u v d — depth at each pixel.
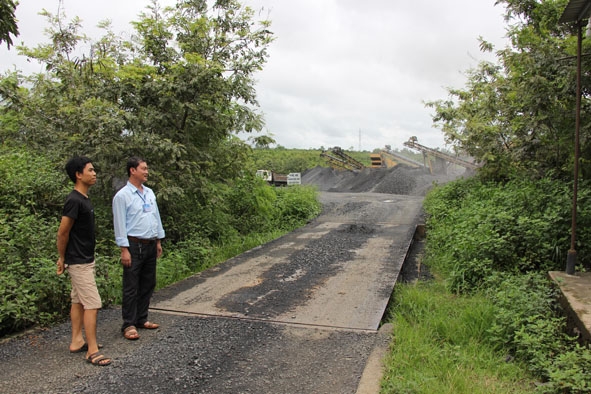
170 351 4.21
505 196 8.61
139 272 4.64
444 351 4.18
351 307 5.50
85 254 4.05
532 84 7.02
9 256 5.26
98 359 3.93
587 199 6.59
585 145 6.81
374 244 9.42
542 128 7.54
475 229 7.46
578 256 6.07
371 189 25.77
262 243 9.99
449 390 3.38
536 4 8.20
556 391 3.28
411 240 9.92
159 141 7.75
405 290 6.26
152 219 4.70
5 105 8.73
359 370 3.85
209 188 8.88
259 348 4.30
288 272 7.22
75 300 4.16
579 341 3.99
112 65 8.11
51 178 7.54
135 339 4.48
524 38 7.95
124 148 7.55
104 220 7.62
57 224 6.53
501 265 6.51
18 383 3.58
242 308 5.48
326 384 3.61
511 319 4.49
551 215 6.50
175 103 8.14
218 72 8.52
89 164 4.06
